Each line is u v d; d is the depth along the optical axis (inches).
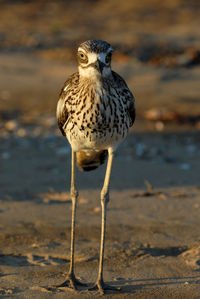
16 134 637.9
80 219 381.7
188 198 430.3
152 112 716.7
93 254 320.2
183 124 687.7
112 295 266.8
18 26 1408.7
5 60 1061.1
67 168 514.9
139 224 371.9
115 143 280.8
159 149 577.9
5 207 407.2
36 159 543.8
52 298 263.3
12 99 801.6
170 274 292.4
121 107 269.0
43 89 869.8
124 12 1547.7
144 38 1250.6
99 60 257.0
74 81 278.2
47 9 1610.5
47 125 678.5
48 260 313.1
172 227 366.0
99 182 474.3
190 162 535.8
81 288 276.1
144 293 269.0
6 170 504.4
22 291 271.6
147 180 478.0
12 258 316.2
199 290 272.2
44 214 392.2
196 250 322.3
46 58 1083.3
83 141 279.7
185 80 928.9
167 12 1517.0
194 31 1320.1
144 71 977.5
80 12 1567.4
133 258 315.6
